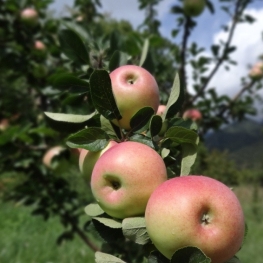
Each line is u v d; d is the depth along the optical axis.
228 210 0.22
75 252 1.29
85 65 0.40
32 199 0.80
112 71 0.33
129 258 0.40
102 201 0.25
